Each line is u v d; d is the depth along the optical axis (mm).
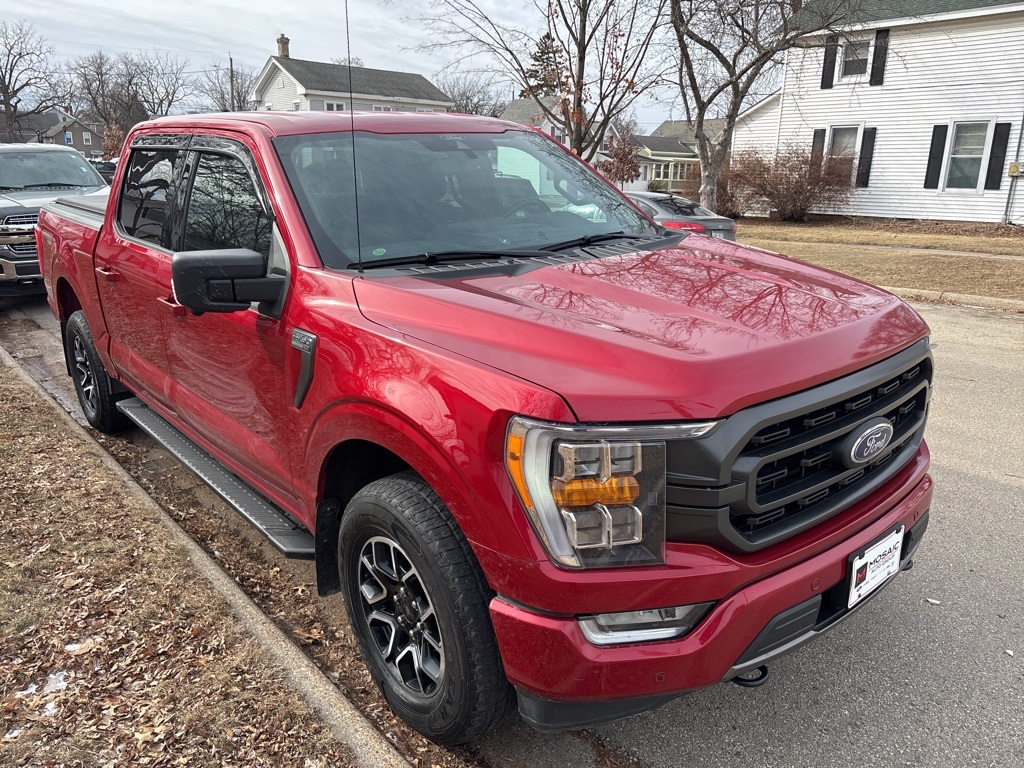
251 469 3279
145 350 4035
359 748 2355
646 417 1894
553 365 2014
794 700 2725
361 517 2424
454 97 50062
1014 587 3410
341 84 45844
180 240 3561
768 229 22297
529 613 1998
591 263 2869
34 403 5367
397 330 2334
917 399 2660
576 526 1902
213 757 2314
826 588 2211
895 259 14219
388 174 3168
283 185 2930
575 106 10102
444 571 2148
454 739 2352
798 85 25828
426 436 2117
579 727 2086
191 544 3535
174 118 4035
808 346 2158
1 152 11109
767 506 2025
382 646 2613
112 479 4191
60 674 2662
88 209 5055
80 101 87625
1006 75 21484
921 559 3646
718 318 2287
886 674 2854
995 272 12289
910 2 23141
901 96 23656
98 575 3240
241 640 2836
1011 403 5867
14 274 9164
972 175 22703
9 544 3467
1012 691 2754
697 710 2686
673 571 1937
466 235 3070
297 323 2664
